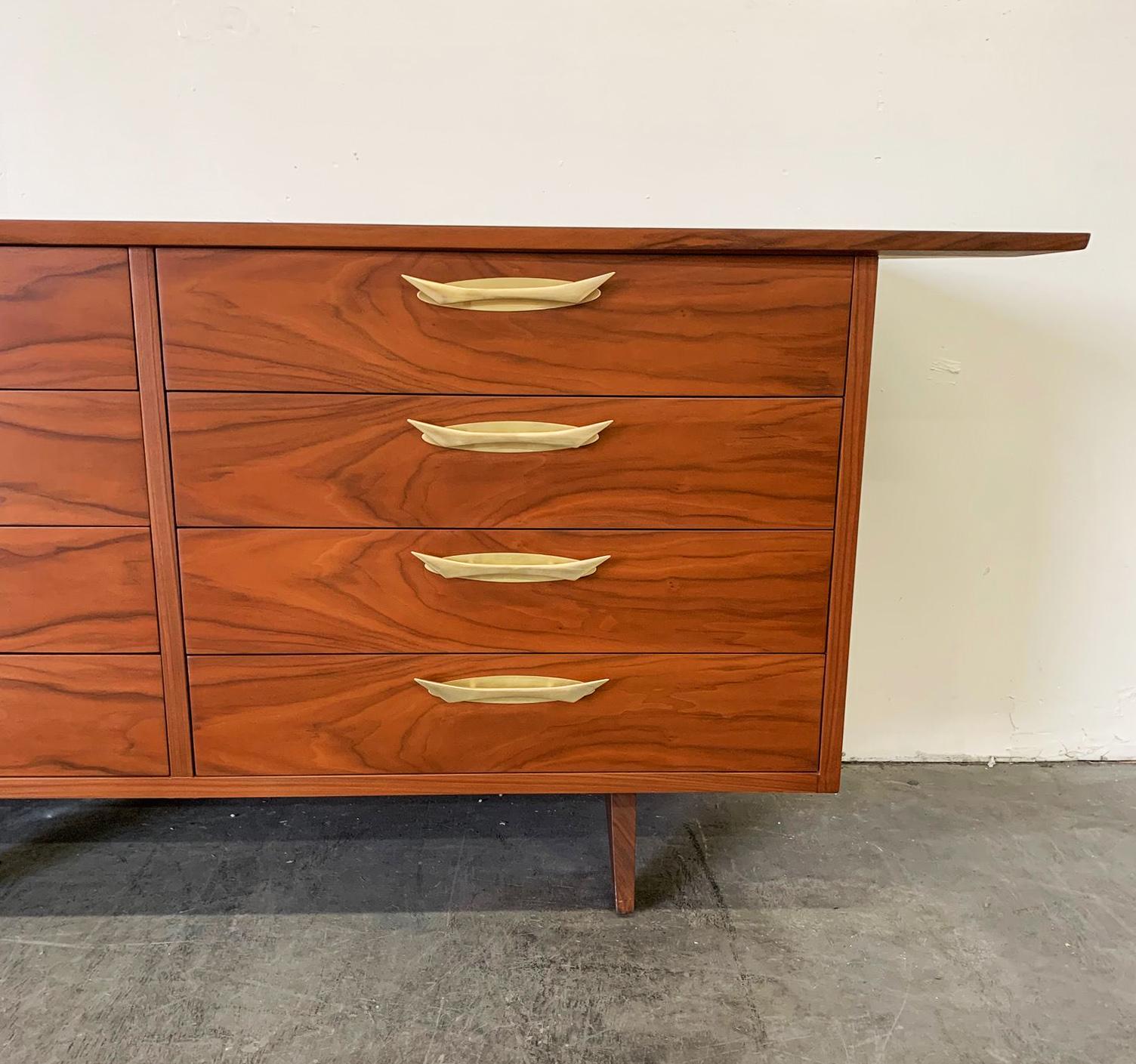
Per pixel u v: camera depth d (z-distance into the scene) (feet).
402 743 2.78
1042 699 4.20
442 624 2.69
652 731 2.80
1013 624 4.13
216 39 3.46
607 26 3.51
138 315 2.44
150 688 2.71
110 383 2.48
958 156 3.66
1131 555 4.05
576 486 2.60
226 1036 2.48
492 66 3.54
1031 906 3.14
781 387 2.56
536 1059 2.42
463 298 2.44
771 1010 2.62
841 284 2.50
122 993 2.64
